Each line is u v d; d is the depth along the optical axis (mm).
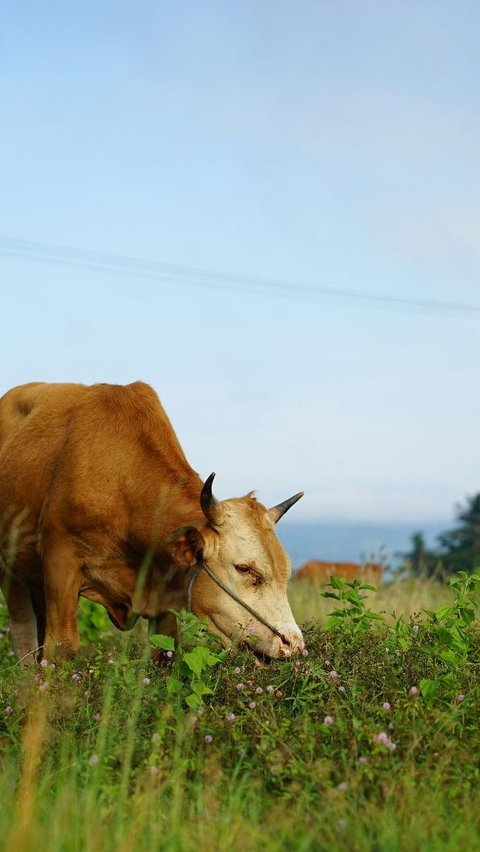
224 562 6242
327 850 3680
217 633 6309
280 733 4582
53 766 4621
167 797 4289
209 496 6207
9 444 7648
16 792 4309
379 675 5406
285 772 4258
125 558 6941
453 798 4094
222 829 3785
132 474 6875
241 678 5363
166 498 6703
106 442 6973
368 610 6215
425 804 3975
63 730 4965
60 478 7023
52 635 6918
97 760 4367
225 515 6309
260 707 4922
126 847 3566
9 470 7500
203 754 4582
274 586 6234
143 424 7043
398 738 4523
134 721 4688
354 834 3723
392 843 3629
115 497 6871
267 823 3930
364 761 4238
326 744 4574
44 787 4215
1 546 7664
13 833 3615
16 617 7879
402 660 5594
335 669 5496
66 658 6629
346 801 4039
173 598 6723
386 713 4773
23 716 5207
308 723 4699
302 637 6086
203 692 5066
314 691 5285
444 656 5336
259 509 6453
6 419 8055
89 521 6883
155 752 4496
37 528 7281
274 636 6086
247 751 4625
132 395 7223
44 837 3666
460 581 6160
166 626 6895
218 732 4738
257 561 6211
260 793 4285
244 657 5758
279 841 3738
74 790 4168
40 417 7496
